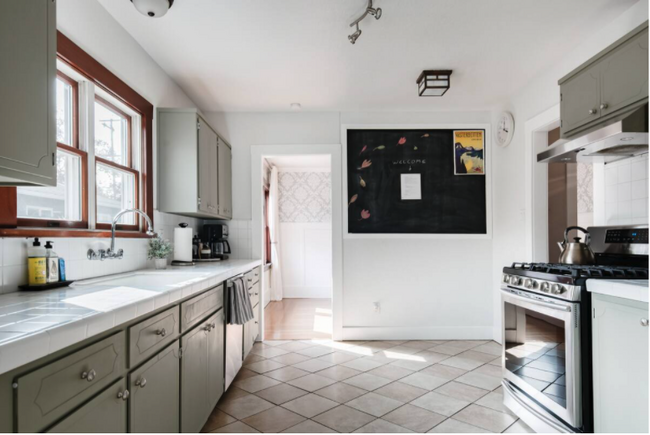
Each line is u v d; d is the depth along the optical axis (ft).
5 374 2.71
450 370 10.68
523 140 11.78
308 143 14.11
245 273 10.64
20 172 4.04
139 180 9.12
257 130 14.12
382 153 14.17
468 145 14.19
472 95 12.59
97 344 3.80
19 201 5.71
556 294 6.70
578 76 7.95
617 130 6.29
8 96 3.87
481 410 8.22
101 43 7.37
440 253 14.06
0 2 3.77
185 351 6.15
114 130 8.54
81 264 6.66
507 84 11.65
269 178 22.15
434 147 14.20
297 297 23.11
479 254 14.07
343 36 8.73
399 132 14.21
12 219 5.32
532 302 7.32
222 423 7.63
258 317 13.62
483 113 14.21
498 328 13.56
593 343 6.23
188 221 12.12
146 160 9.22
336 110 14.07
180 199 9.95
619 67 6.83
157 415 5.11
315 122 14.17
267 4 7.46
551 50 9.44
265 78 11.04
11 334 2.91
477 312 14.02
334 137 14.17
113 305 4.16
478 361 11.46
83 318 3.50
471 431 7.34
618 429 5.69
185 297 6.17
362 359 11.65
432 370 10.67
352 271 14.01
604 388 5.98
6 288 5.16
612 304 5.84
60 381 3.27
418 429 7.41
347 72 10.72
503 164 13.17
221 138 12.53
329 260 23.32
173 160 9.95
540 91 10.90
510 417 7.91
